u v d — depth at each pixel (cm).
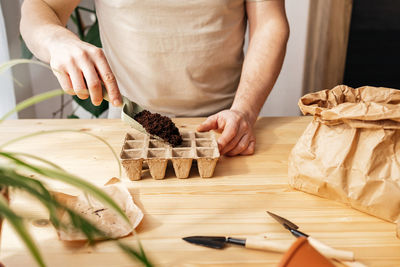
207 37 118
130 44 120
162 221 65
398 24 268
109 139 98
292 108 240
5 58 186
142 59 121
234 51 125
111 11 118
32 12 107
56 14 118
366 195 65
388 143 64
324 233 62
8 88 189
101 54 85
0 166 38
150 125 85
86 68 82
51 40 93
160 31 116
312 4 202
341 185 67
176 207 69
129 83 128
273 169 84
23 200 68
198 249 58
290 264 36
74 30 213
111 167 84
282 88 235
